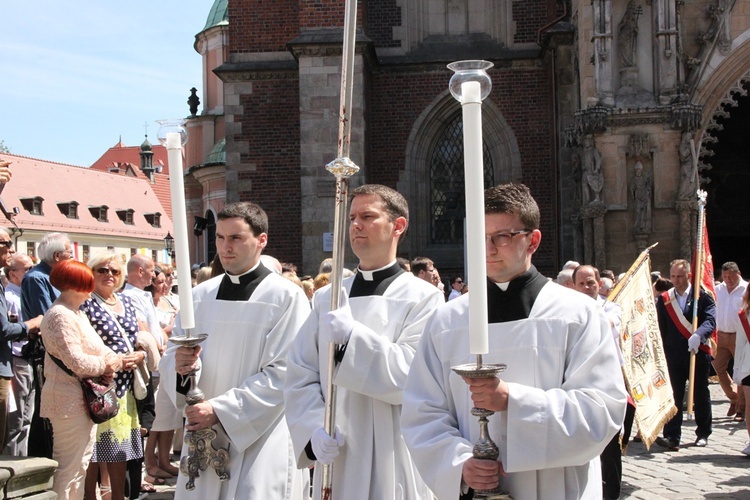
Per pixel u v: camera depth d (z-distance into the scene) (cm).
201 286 503
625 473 836
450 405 339
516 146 2016
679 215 1582
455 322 340
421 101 2033
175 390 464
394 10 2056
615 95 1608
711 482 787
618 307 816
